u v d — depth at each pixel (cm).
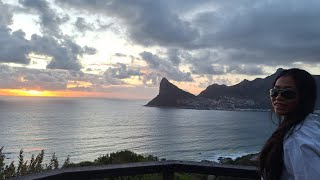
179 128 17700
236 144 11456
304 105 176
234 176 336
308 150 153
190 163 353
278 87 185
